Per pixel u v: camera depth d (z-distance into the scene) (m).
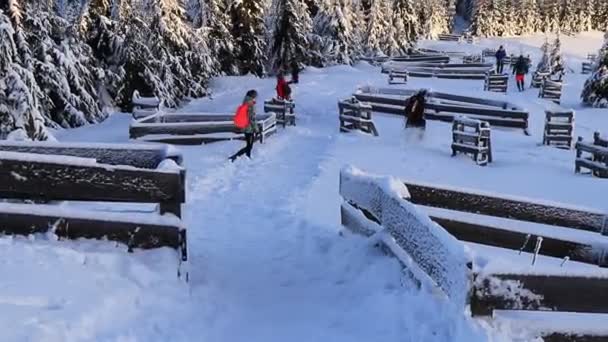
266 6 42.06
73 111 22.67
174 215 5.80
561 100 35.34
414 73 39.22
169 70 28.39
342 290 5.86
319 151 16.45
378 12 53.50
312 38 44.69
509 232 6.53
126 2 26.59
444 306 4.48
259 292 5.93
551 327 4.14
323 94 29.78
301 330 5.07
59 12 26.00
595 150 15.34
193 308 5.31
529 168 16.11
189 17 36.03
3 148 5.96
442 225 6.50
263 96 30.52
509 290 4.14
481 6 100.44
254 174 12.95
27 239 5.71
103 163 6.02
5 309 4.45
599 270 4.14
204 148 16.47
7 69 16.03
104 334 4.52
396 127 21.70
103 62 26.52
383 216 6.15
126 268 5.46
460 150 16.88
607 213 6.65
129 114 25.72
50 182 5.55
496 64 49.47
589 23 108.00
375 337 4.76
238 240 7.82
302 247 7.40
